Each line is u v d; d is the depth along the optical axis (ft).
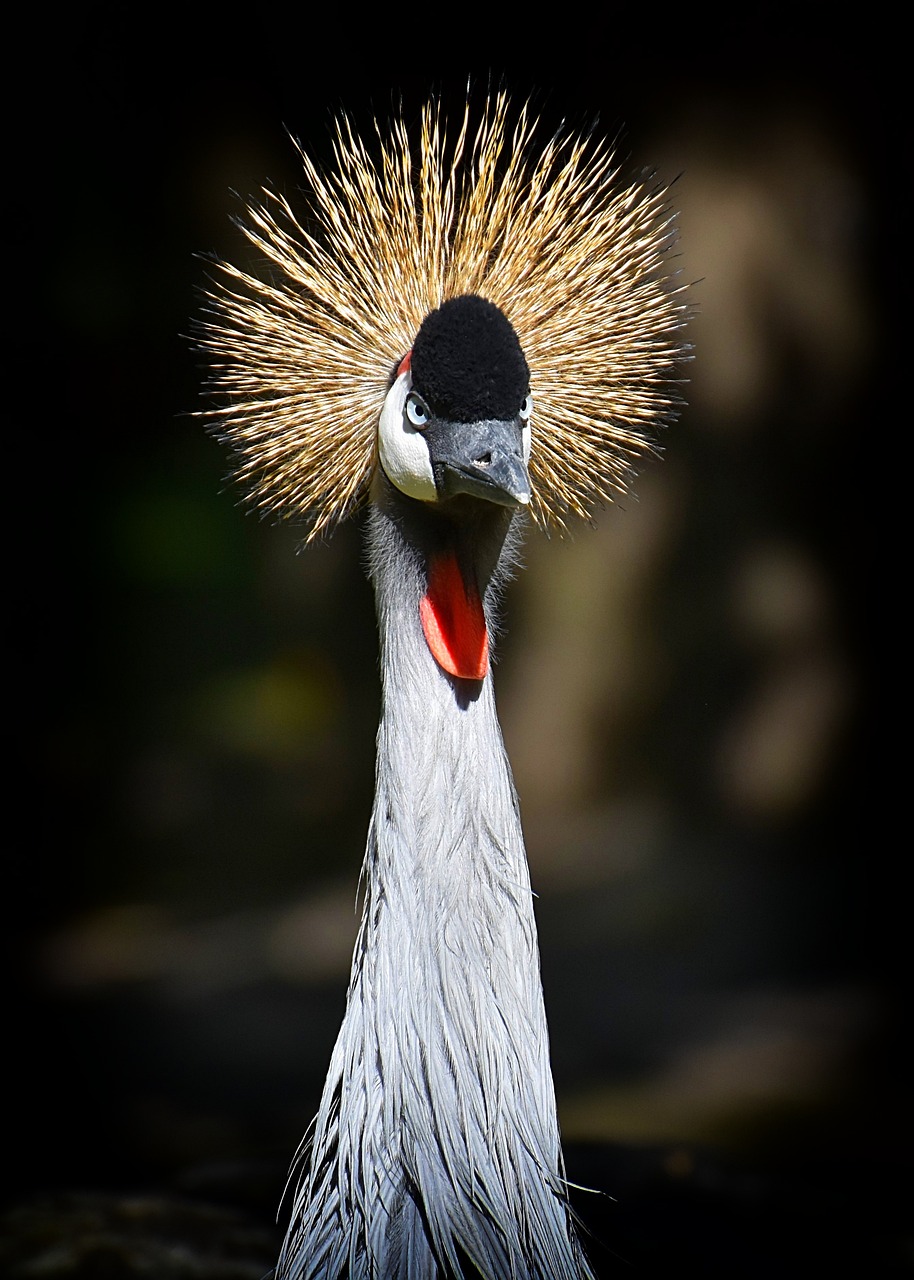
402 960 9.78
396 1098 9.76
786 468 23.20
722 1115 14.82
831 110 22.99
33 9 22.79
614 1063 16.11
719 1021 17.06
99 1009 18.51
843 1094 15.24
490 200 10.11
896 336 22.98
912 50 22.35
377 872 9.84
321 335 9.98
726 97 22.88
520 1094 9.78
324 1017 18.03
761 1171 13.43
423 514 9.87
